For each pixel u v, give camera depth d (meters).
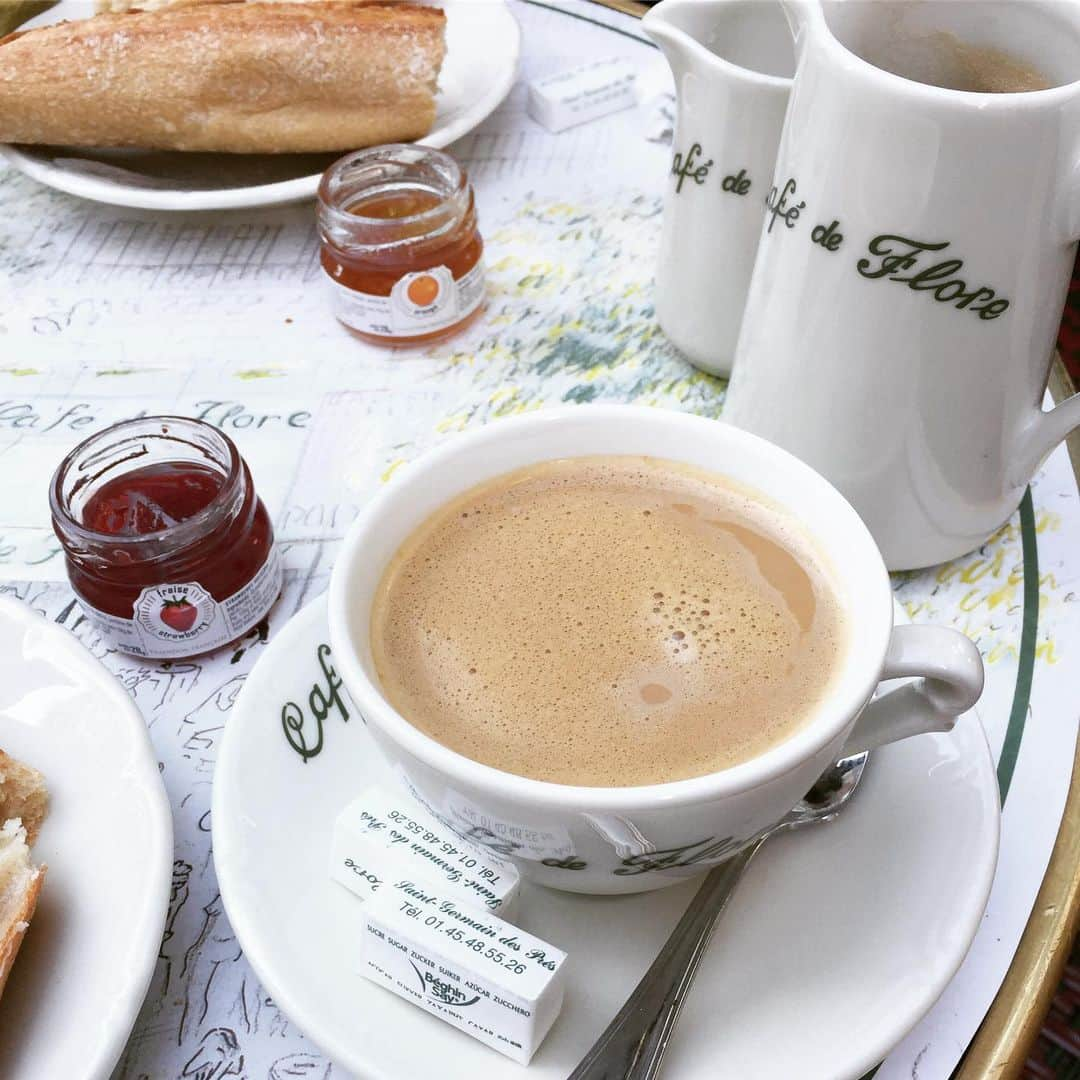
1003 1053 0.44
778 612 0.47
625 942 0.45
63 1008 0.41
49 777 0.49
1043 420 0.57
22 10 1.01
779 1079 0.39
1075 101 0.46
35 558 0.68
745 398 0.62
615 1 1.16
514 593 0.48
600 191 0.95
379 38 0.88
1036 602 0.62
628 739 0.43
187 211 0.95
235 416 0.77
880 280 0.52
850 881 0.45
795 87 0.54
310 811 0.47
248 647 0.63
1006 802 0.52
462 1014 0.40
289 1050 0.45
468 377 0.79
